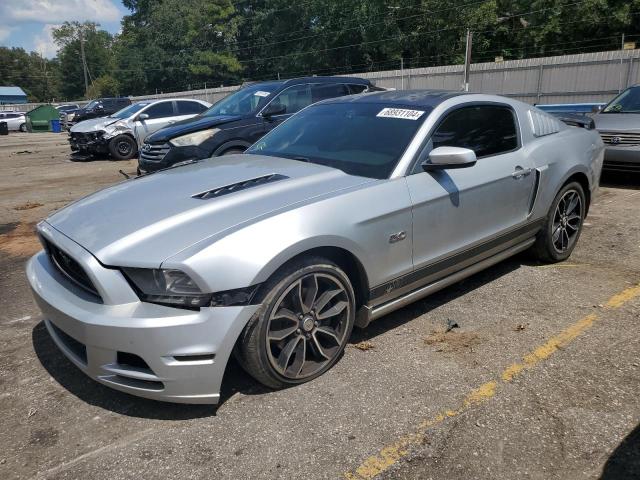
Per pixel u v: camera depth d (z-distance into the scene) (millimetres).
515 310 3895
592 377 3000
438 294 4227
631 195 7434
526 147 4277
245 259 2592
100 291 2576
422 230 3381
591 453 2416
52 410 2836
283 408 2783
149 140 7832
